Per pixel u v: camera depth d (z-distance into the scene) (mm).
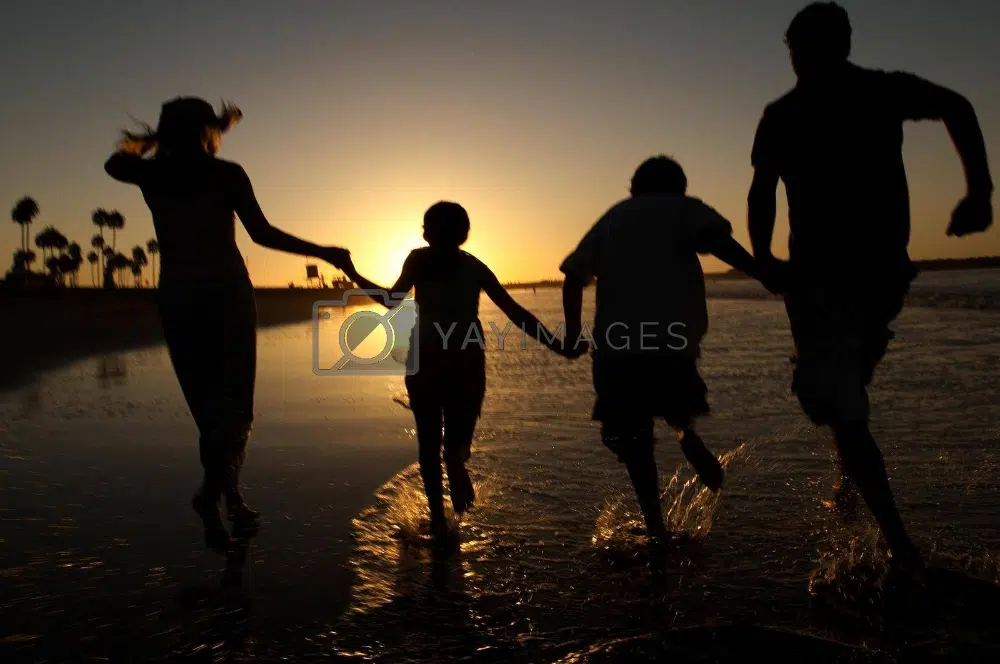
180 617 2586
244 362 3572
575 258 3680
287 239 3668
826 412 3062
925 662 2193
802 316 3164
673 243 3473
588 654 2279
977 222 2994
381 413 6758
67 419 6449
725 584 2836
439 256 3662
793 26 3182
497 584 2885
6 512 3762
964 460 4469
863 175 3033
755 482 4188
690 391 3504
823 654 2238
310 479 4418
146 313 33031
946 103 2984
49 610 2635
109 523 3611
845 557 3043
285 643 2400
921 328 14367
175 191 3445
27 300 43906
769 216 3254
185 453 5109
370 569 3039
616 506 3854
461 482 3559
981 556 2986
